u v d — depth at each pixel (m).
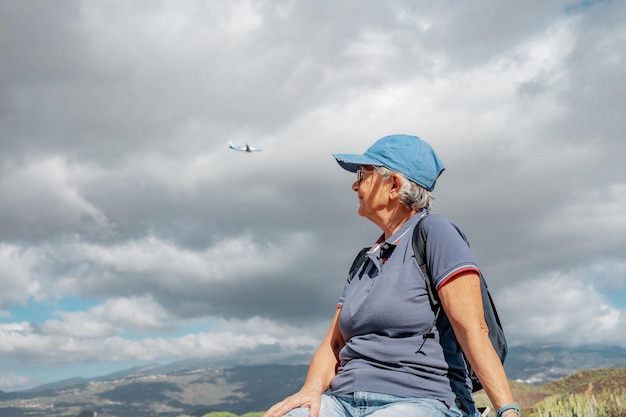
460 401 2.82
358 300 2.97
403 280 2.86
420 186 3.11
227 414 28.52
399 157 3.10
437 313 2.81
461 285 2.69
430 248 2.84
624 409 15.95
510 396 2.51
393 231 3.16
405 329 2.82
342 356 3.02
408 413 2.62
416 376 2.78
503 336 2.86
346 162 3.39
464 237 2.93
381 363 2.84
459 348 2.86
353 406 2.83
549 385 22.00
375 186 3.15
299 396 2.96
